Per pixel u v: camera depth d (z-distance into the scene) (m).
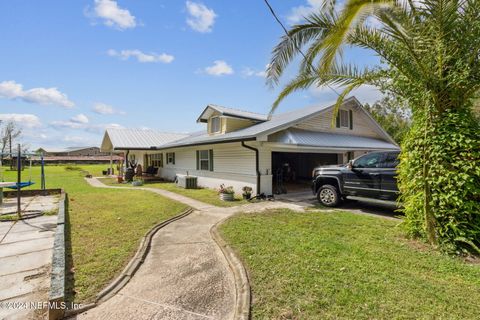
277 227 5.57
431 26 3.85
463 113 4.15
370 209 7.77
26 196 10.95
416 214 4.69
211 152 13.16
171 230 5.67
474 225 4.00
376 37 4.41
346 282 3.08
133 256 4.09
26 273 3.53
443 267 3.52
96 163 60.16
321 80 5.43
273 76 5.59
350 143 11.67
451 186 4.07
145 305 2.80
